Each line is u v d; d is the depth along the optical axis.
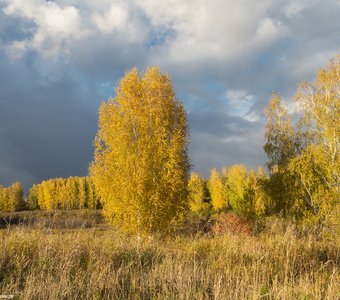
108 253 7.83
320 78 25.28
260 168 48.41
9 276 6.12
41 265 6.59
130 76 20.52
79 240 8.08
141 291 6.04
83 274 6.37
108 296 5.54
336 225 20.95
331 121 24.11
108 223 18.75
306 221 23.80
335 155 24.25
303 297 5.68
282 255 8.29
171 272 6.46
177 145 20.09
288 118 29.17
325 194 23.97
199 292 5.73
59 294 5.45
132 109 20.30
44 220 9.05
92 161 20.52
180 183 19.59
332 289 6.07
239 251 8.86
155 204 18.50
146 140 19.53
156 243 9.61
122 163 19.34
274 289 5.95
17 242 7.57
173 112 21.61
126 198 18.73
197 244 10.08
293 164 26.19
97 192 20.52
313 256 8.65
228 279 6.40
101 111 20.62
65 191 80.69
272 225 11.30
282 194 26.98
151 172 19.19
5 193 82.75
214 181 65.31
